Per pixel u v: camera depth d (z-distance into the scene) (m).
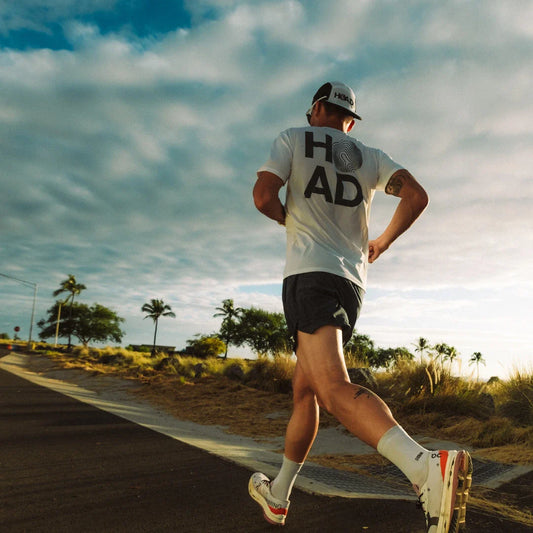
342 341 1.65
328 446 5.48
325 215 1.78
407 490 3.18
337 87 2.01
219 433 6.02
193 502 2.38
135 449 3.78
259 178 1.82
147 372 14.37
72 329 69.19
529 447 4.75
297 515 2.17
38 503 2.34
